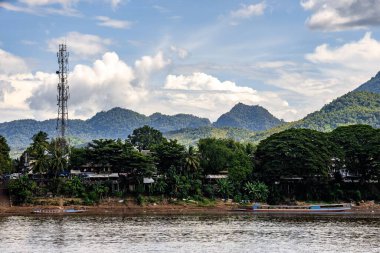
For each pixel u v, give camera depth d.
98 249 115.25
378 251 115.81
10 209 188.25
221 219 171.75
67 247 117.38
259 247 119.19
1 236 131.25
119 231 141.25
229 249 116.44
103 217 174.88
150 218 173.12
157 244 121.50
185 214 187.38
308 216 185.12
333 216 186.38
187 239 128.62
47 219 167.62
